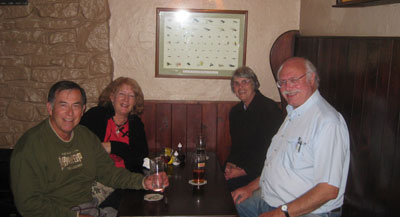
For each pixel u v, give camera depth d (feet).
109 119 7.49
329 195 5.07
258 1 9.51
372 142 5.34
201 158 6.20
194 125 9.71
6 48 9.17
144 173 6.86
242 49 9.66
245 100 8.34
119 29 9.46
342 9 6.88
